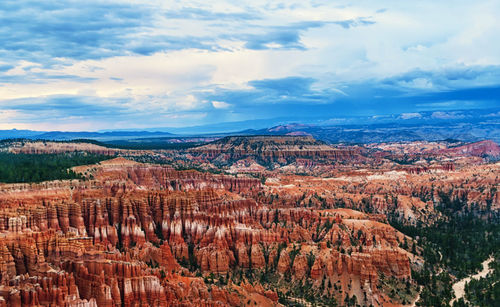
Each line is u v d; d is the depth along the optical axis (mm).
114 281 162875
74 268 173375
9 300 150375
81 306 153875
